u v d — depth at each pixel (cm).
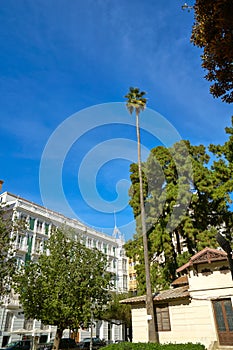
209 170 2150
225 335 1266
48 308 1625
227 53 504
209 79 593
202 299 1366
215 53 531
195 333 1335
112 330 3956
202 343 1298
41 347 2402
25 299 1728
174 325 1409
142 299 1559
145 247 1539
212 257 1380
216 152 2067
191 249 1991
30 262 1928
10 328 2733
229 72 558
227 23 483
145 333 1499
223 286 1339
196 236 1950
